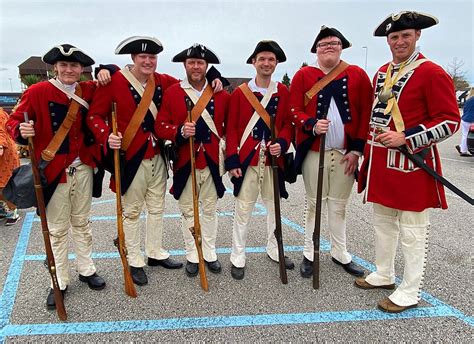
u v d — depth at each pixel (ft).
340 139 9.68
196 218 9.38
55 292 8.23
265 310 8.71
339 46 9.29
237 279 10.14
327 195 10.34
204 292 9.50
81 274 9.67
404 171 8.25
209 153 9.84
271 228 10.91
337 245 10.64
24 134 7.66
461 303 8.97
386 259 9.43
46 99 8.11
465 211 15.98
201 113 9.61
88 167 9.02
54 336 7.82
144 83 9.39
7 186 8.48
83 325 8.17
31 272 10.51
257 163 9.93
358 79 9.50
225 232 13.67
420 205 8.21
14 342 7.64
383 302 8.73
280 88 10.02
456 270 10.59
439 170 8.49
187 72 9.60
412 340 7.69
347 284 9.89
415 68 8.09
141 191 9.68
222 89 10.00
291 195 18.81
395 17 7.98
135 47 8.76
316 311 8.68
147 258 11.27
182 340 7.69
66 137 8.46
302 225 14.38
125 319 8.38
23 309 8.75
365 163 9.18
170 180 22.08
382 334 7.87
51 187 8.41
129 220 9.80
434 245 12.34
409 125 8.16
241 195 10.07
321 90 9.59
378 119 8.62
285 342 7.64
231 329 8.02
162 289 9.65
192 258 10.50
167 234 13.42
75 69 8.23
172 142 9.61
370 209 16.24
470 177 22.35
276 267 10.87
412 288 8.63
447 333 7.89
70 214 9.12
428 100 7.95
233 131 9.98
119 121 9.19
